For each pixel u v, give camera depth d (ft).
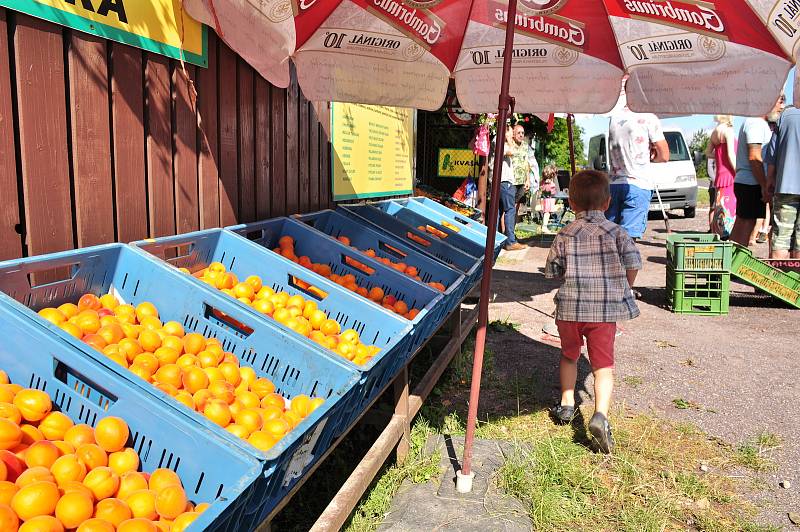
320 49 12.50
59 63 8.52
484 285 10.52
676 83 12.71
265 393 8.04
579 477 11.38
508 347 19.47
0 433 5.44
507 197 38.93
